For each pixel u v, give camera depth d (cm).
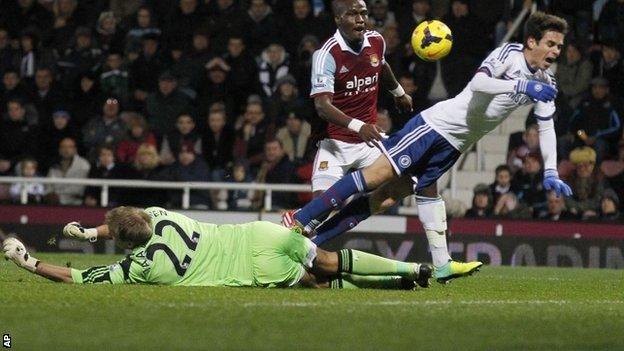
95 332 1010
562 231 2606
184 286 1352
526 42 1421
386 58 2862
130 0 3175
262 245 1370
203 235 1373
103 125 2889
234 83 2909
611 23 2956
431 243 1500
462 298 1350
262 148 2788
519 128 3016
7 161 2923
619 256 2605
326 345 961
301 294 1309
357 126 1488
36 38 3117
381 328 1062
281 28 3000
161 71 3008
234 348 940
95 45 3058
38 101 2995
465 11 2916
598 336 1049
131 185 2602
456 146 1452
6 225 2634
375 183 1446
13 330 1011
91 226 2627
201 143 2822
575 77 2861
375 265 1398
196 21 3047
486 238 2603
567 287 1605
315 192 1672
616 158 2788
